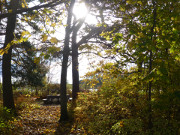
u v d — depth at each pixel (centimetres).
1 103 1012
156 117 454
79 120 731
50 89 2055
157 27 419
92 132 570
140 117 481
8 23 883
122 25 491
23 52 1145
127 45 452
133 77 468
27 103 1185
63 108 798
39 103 1575
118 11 559
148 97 465
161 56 391
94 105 759
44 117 870
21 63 1258
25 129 638
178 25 366
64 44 762
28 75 1576
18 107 1027
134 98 537
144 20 436
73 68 1206
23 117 834
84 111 790
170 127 396
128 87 487
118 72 482
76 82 1199
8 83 894
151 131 417
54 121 788
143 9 428
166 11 396
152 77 374
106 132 521
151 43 365
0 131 564
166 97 387
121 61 478
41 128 675
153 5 416
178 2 380
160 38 385
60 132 634
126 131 445
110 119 588
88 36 793
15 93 1445
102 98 745
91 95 860
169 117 421
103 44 998
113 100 643
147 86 462
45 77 1895
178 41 359
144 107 452
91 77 751
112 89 664
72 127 685
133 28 429
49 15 619
